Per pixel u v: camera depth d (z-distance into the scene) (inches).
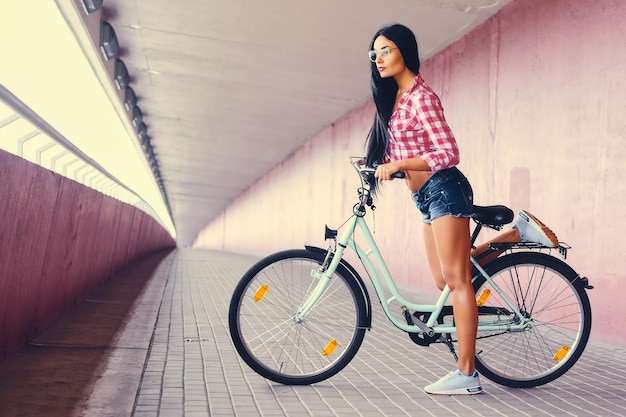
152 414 118.0
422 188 141.6
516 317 148.9
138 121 665.6
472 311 140.1
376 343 205.9
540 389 148.9
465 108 357.1
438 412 127.4
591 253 236.5
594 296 232.5
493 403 135.3
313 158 743.1
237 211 1550.2
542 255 150.5
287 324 147.3
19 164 140.6
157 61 486.3
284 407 127.5
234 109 631.2
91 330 198.8
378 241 493.4
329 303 147.1
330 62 448.8
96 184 311.4
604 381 158.9
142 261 617.0
